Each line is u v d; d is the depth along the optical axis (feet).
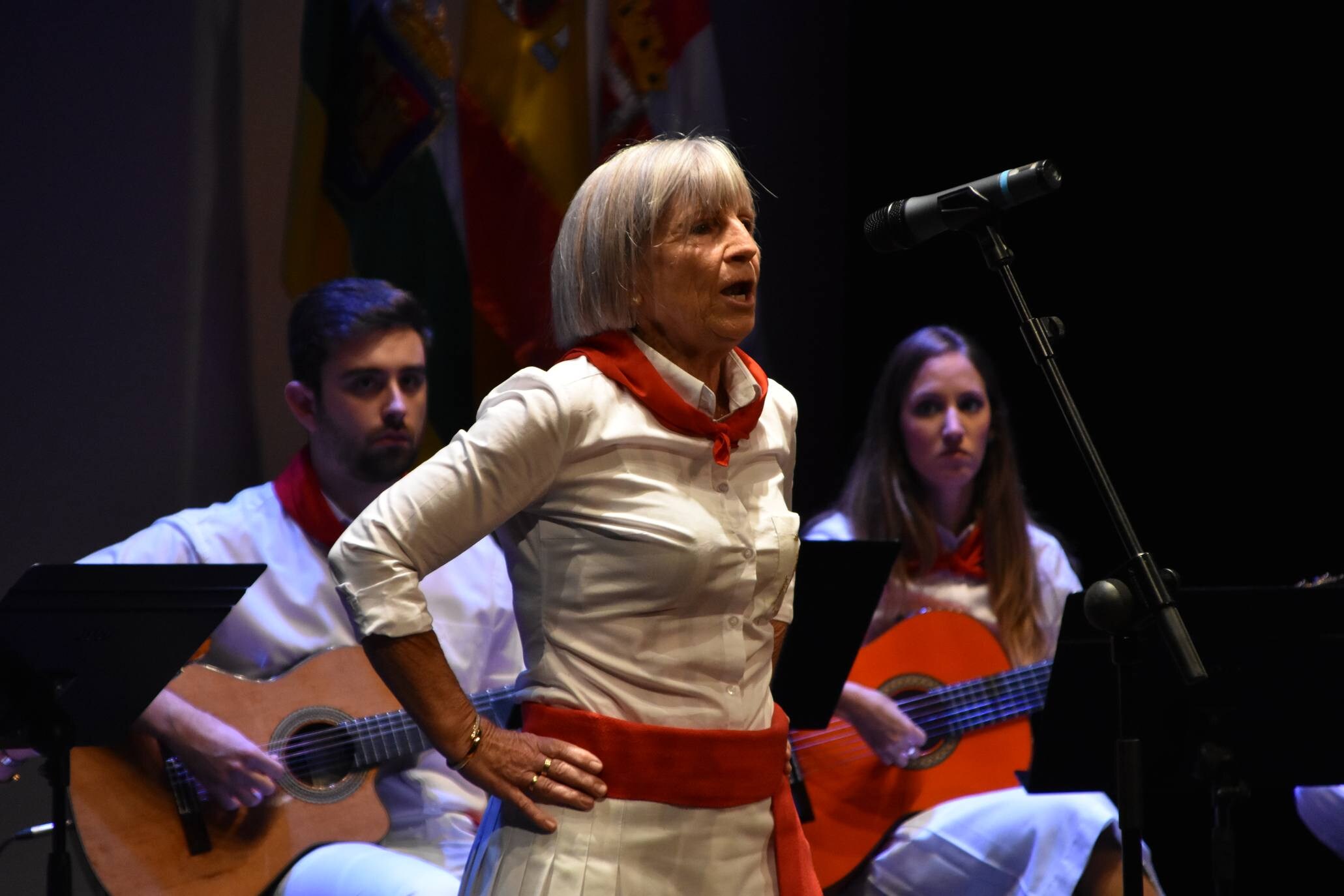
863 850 31.24
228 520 29.58
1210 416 38.99
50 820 32.78
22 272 32.96
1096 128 40.65
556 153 36.19
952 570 34.09
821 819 31.37
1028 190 19.17
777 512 17.51
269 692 27.55
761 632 17.42
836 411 45.50
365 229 34.58
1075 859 29.01
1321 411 37.32
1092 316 40.70
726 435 17.10
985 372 34.65
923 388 33.86
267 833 26.68
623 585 16.52
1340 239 37.06
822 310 45.34
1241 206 38.45
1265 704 23.99
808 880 17.40
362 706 27.94
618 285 17.22
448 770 29.22
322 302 29.40
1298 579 37.60
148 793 26.23
